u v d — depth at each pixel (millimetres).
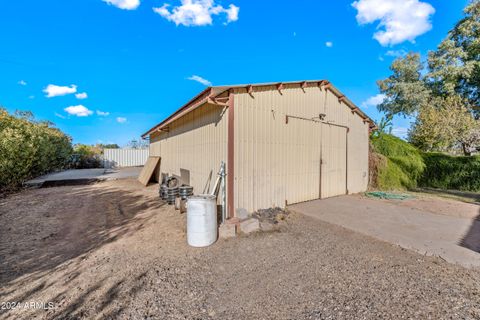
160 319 1982
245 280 2627
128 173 14188
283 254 3312
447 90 14664
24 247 3549
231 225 4059
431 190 9781
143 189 9031
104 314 2039
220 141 5109
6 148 7934
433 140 12406
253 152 5203
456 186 10391
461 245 3635
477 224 4727
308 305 2172
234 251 3416
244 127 5023
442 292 2371
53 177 11367
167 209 5840
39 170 11758
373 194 8062
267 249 3484
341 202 6668
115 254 3309
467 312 2059
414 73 17156
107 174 13492
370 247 3561
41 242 3752
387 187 9305
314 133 6785
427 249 3482
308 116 6574
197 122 6328
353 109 8281
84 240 3848
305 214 5371
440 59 15000
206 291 2408
